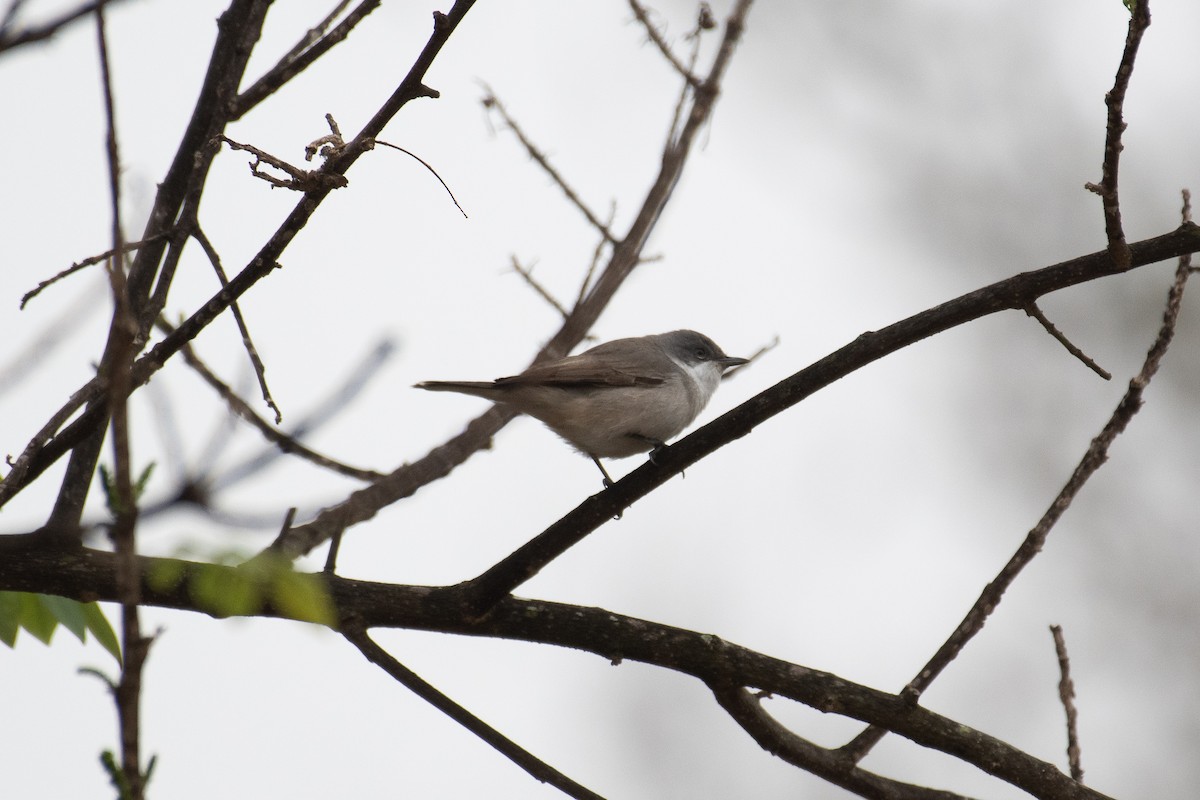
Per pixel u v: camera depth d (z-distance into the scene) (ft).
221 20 30.66
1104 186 25.12
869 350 28.22
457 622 29.32
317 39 28.73
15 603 26.08
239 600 19.33
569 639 29.78
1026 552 30.73
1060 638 32.04
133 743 13.88
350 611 28.50
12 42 19.30
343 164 22.54
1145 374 31.50
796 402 29.14
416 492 33.88
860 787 31.09
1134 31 23.31
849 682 29.99
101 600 26.30
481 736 27.71
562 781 27.55
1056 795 29.78
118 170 15.61
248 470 23.09
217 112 27.07
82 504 27.66
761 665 29.81
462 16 22.04
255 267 23.81
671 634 29.94
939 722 29.81
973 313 27.25
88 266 23.43
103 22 16.21
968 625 30.19
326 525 31.99
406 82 22.38
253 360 24.75
